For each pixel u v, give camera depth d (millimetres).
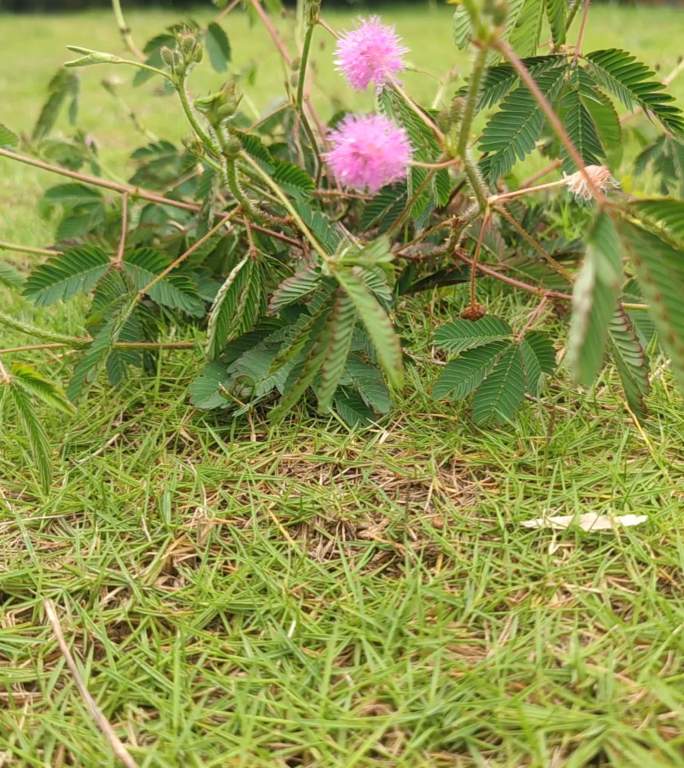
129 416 482
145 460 453
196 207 536
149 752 359
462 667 374
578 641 378
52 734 365
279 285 464
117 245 576
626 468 434
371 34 429
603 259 347
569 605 392
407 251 503
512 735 357
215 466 449
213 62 574
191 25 570
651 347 491
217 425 470
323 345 399
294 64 531
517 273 511
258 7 561
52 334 477
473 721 361
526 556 406
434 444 453
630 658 373
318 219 475
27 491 448
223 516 429
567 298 459
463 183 508
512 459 441
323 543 420
